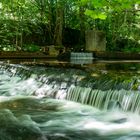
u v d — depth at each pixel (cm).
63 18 1878
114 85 655
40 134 500
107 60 1327
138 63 1139
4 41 1606
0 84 887
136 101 591
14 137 470
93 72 808
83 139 510
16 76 893
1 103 707
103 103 648
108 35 1919
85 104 680
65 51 1491
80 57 1432
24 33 1742
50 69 879
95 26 1917
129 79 680
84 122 589
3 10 1612
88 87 691
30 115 611
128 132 545
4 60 1167
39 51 1498
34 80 821
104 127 564
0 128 505
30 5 1767
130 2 628
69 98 715
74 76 758
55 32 1800
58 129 548
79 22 1928
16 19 1653
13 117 586
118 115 613
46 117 604
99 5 646
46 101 721
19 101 726
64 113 634
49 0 1823
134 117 586
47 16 1844
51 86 763
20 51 1392
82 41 1908
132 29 2002
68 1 1802
